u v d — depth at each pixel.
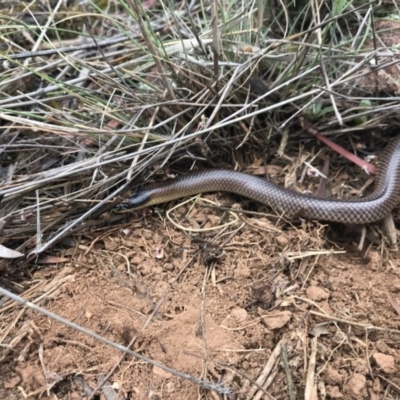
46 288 0.23
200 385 0.19
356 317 0.22
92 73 0.29
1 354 0.20
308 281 0.23
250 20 0.27
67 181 0.26
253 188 0.26
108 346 0.21
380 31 0.28
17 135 0.28
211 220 0.26
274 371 0.20
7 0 0.34
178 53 0.27
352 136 0.29
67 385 0.20
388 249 0.25
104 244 0.25
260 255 0.24
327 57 0.27
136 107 0.25
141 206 0.26
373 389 0.20
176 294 0.22
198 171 0.27
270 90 0.26
